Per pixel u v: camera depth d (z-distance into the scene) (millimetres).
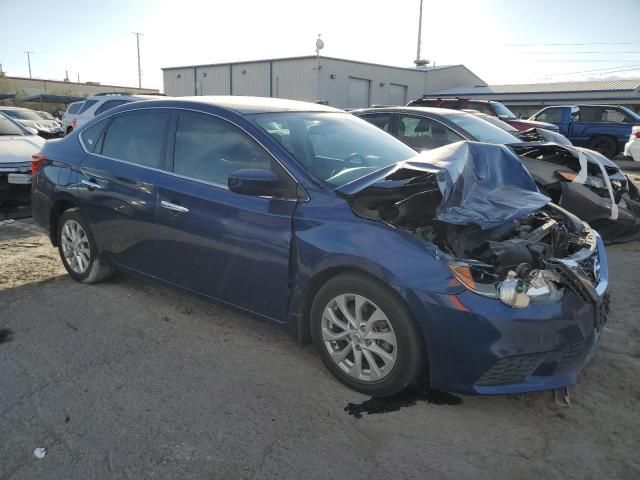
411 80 39344
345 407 3002
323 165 3477
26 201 7391
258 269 3373
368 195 3137
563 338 2758
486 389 2773
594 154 6734
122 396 3078
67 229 4789
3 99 48656
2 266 5293
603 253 3547
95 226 4441
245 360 3506
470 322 2689
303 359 3525
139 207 3992
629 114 17328
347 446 2678
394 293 2854
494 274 2836
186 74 39969
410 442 2715
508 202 3365
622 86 35219
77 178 4523
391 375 2953
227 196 3506
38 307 4312
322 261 3064
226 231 3475
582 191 6070
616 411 2973
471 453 2639
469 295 2701
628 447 2678
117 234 4250
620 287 4902
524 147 6641
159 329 3943
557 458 2605
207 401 3043
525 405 3035
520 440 2740
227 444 2680
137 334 3861
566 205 6152
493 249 3031
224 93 37656
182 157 3854
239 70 36469
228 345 3709
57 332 3879
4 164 7133
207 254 3617
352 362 3158
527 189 3848
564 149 6551
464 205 3221
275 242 3262
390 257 2838
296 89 33812
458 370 2768
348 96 35125
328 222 3086
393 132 7801
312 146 3617
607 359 3527
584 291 2865
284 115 3859
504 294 2688
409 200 3219
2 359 3486
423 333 2795
